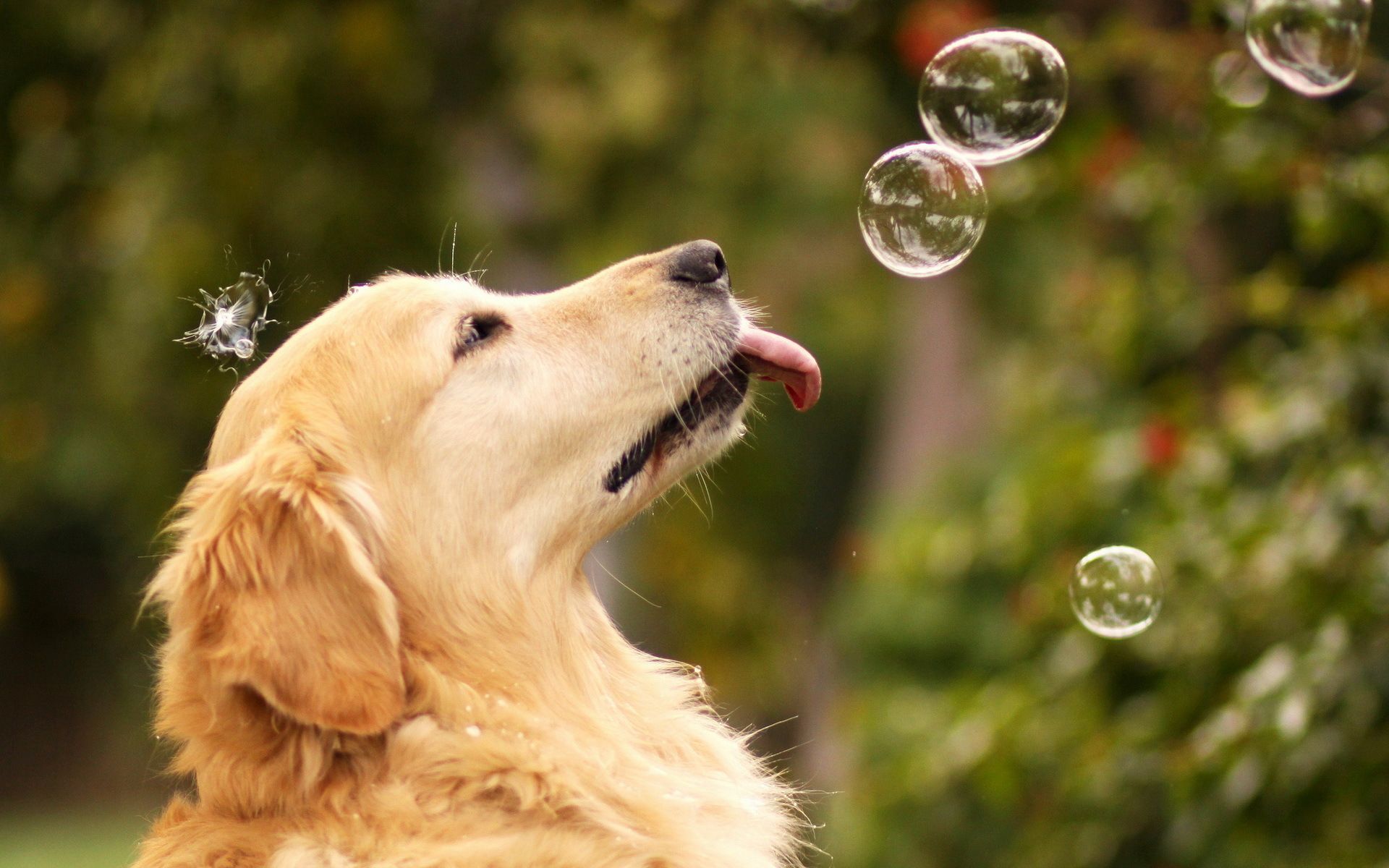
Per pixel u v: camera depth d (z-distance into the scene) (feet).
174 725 12.99
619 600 50.80
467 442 13.88
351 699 11.95
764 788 15.08
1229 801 15.78
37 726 68.95
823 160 57.26
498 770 12.62
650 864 12.79
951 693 23.85
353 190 36.17
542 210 45.50
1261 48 14.38
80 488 56.70
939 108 15.25
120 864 43.91
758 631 53.67
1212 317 20.01
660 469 14.84
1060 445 21.72
